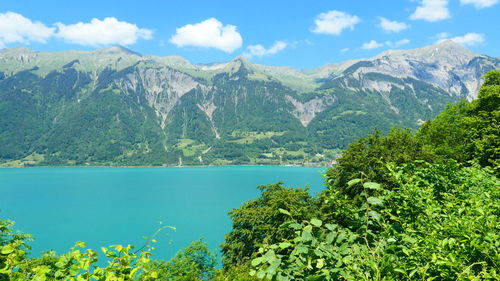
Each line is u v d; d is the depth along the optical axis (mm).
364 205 3959
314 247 3217
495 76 38688
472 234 3900
